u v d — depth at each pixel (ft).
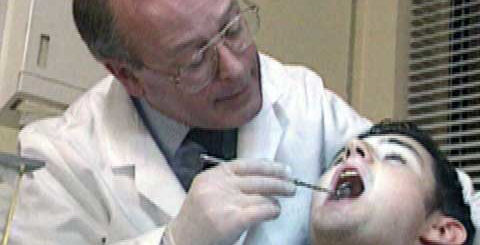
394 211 3.80
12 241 4.00
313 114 4.65
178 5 3.80
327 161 4.55
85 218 4.25
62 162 4.33
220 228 3.53
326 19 7.57
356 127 4.78
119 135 4.45
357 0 7.70
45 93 5.54
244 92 4.01
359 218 3.74
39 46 5.53
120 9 3.98
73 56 5.71
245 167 3.71
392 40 7.45
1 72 5.55
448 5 7.43
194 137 4.36
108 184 4.29
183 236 3.59
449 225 4.01
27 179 4.21
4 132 6.02
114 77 4.65
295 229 4.18
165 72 3.96
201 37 3.78
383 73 7.43
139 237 3.77
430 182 4.00
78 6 4.32
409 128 4.37
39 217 4.14
